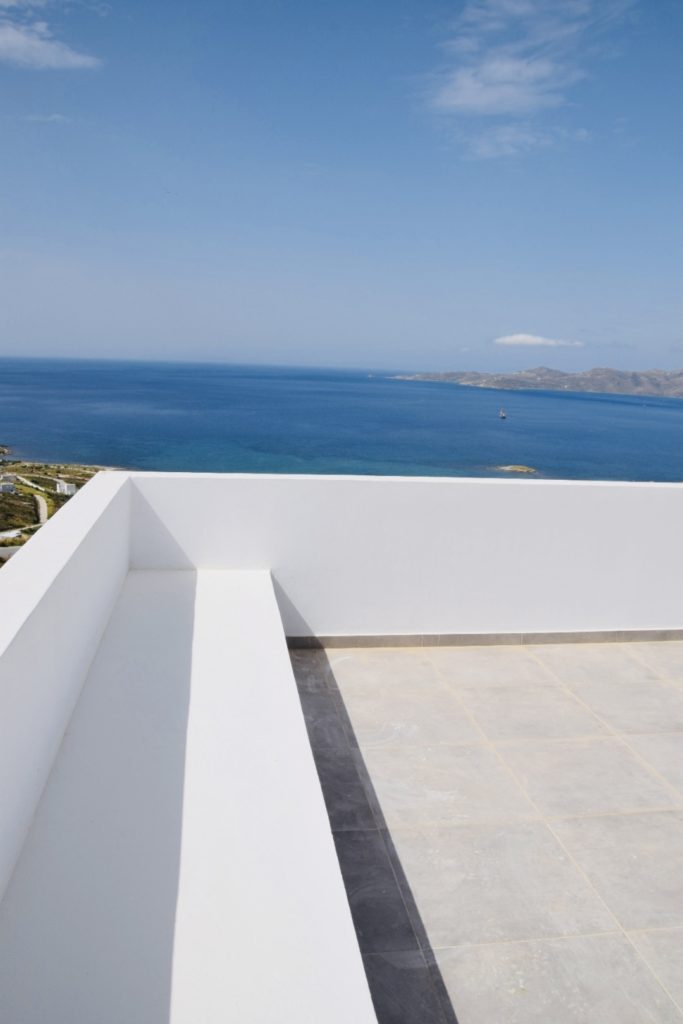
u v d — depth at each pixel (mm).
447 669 3219
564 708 2883
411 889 1853
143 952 1172
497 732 2668
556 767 2451
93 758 1719
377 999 1521
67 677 1854
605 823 2160
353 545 3312
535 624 3543
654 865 1990
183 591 2953
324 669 3174
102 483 2912
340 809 2168
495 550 3420
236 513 3213
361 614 3395
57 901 1271
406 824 2113
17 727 1367
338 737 2588
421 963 1623
